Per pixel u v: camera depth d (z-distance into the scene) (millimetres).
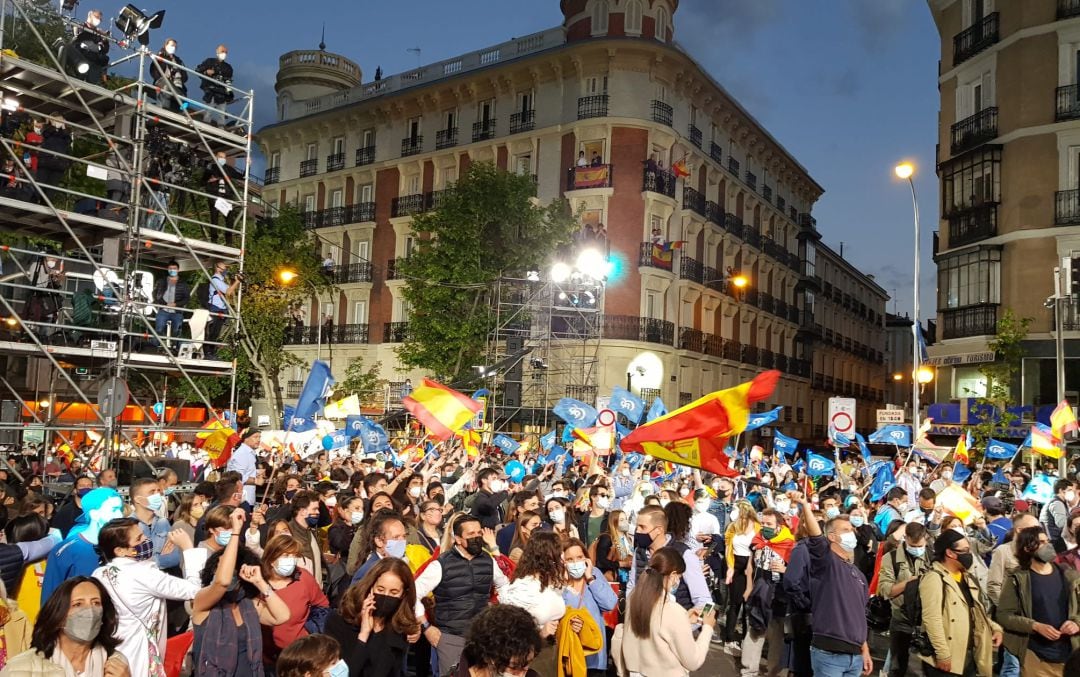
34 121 15281
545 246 35531
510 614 4000
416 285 35344
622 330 37344
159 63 15609
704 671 9828
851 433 16078
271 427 38031
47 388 23125
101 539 5469
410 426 32156
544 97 40344
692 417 7992
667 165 39938
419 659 6875
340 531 8875
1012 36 29766
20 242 22359
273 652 5973
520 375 34406
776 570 9133
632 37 37969
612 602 7117
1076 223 28047
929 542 10844
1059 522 13172
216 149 17094
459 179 35844
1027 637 7172
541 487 14258
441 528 9539
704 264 43719
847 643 7016
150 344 15148
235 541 5641
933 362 31984
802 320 57469
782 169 54906
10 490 9609
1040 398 28578
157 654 5469
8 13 24125
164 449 22828
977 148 30391
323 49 54406
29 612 6902
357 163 47375
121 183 14828
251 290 37375
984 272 30000
